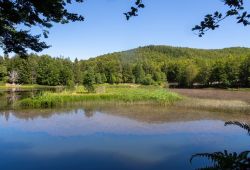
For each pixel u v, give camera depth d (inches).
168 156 572.7
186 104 1515.7
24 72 4055.1
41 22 239.5
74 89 2440.9
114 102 1637.6
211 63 3976.4
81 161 545.0
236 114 1155.9
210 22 140.8
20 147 647.8
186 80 3909.9
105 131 827.4
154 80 4534.9
